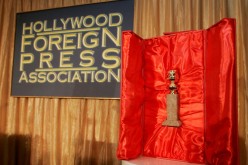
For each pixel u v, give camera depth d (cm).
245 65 108
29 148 147
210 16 115
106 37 135
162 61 100
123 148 90
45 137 144
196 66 93
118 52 132
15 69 155
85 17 141
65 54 143
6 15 160
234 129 72
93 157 131
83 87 137
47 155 142
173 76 93
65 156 137
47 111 145
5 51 157
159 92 100
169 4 123
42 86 147
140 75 101
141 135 100
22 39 155
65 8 146
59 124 142
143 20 128
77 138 135
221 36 76
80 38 141
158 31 124
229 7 114
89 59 137
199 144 90
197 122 92
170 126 94
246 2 111
